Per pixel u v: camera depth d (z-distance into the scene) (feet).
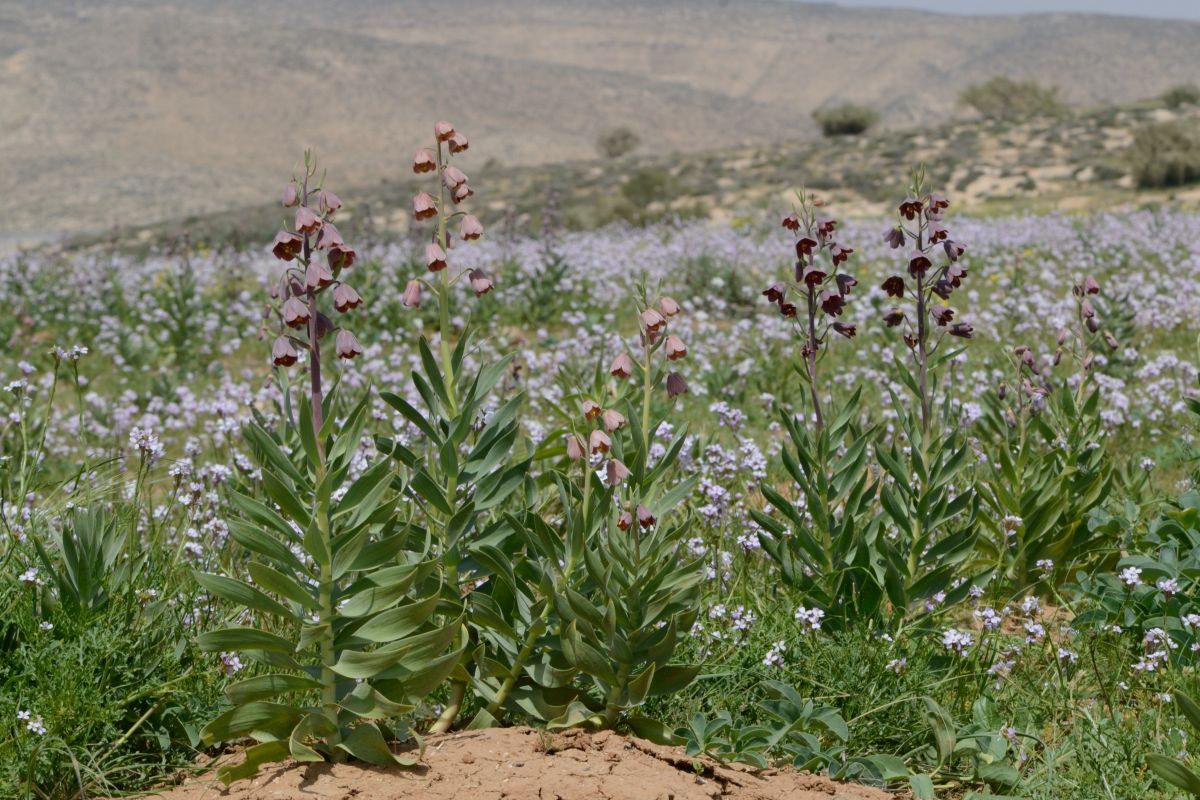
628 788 12.22
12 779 12.57
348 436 12.34
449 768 12.66
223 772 12.55
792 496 23.08
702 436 25.44
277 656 12.24
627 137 364.79
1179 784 12.59
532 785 12.21
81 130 595.47
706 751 13.76
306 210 11.97
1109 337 21.66
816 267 16.84
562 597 13.12
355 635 12.41
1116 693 15.90
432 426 14.17
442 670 12.54
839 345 41.45
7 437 28.99
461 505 14.21
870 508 18.21
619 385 18.40
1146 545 19.21
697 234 82.12
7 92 643.86
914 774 13.80
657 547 13.46
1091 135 201.98
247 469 22.44
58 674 13.19
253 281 66.85
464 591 14.61
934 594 17.53
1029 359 20.38
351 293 12.09
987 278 56.95
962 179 165.78
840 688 15.35
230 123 636.48
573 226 131.03
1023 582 20.02
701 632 16.28
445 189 13.84
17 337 50.21
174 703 14.16
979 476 23.21
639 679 13.23
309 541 12.04
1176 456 26.27
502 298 52.80
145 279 66.90
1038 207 122.93
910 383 17.80
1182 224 74.38
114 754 13.58
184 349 47.52
